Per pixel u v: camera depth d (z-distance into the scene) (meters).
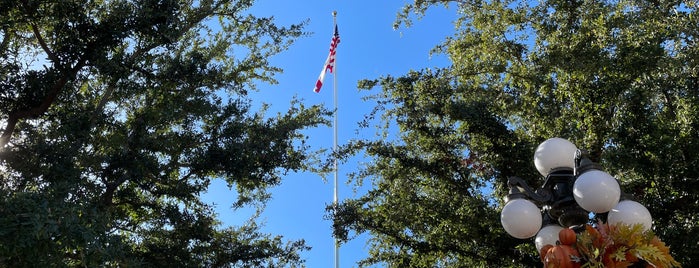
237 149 14.80
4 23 12.10
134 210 15.29
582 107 11.87
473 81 14.75
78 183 12.59
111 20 13.02
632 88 11.52
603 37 12.17
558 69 12.44
